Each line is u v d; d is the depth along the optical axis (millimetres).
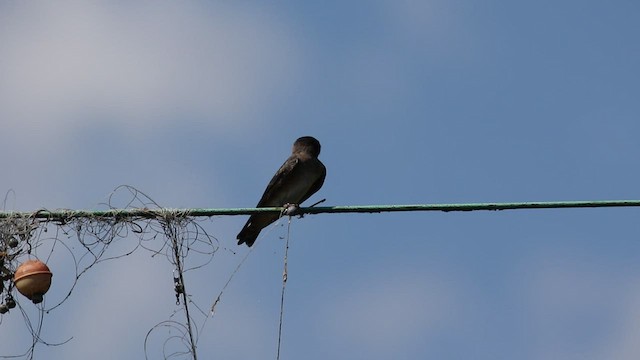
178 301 14797
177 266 15055
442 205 15602
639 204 15492
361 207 15758
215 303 14711
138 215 15273
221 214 15438
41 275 14266
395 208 15672
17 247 14938
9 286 14703
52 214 15164
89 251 15086
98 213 15227
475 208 15602
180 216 15289
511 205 15539
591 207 15555
